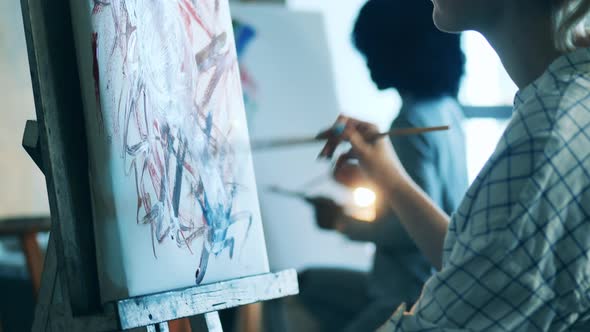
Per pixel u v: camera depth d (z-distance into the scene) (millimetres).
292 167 3223
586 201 792
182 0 1123
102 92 938
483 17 902
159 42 1059
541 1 877
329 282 2805
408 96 1987
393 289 2074
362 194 2062
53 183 881
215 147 1140
